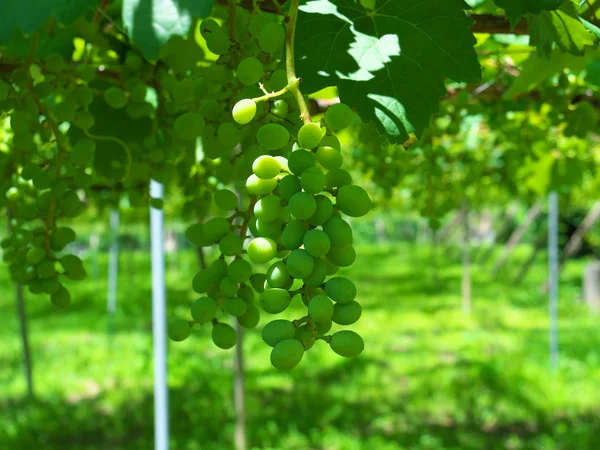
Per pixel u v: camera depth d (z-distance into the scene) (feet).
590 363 15.75
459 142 5.78
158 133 2.88
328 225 1.53
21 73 2.41
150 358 16.92
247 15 2.16
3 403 13.42
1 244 2.52
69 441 11.68
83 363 16.55
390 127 1.82
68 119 2.54
